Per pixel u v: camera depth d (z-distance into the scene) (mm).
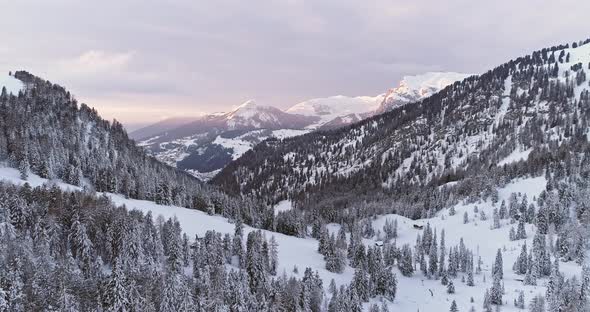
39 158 189875
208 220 198125
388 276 160875
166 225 142125
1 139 192750
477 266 198000
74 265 102562
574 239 186000
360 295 150750
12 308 82688
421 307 155500
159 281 103625
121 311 90812
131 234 118375
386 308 135250
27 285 87875
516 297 155625
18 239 103938
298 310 118312
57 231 112188
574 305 128750
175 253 123625
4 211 110812
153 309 95750
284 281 129375
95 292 94938
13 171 181125
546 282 164500
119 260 97625
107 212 128625
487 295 145500
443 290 173125
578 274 166750
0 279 84125
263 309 113500
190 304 98875
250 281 131500
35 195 126312
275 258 155500
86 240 110812
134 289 96125
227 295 110688
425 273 196375
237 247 154750
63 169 192125
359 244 194875
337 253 174625
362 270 156250
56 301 85375
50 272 93938
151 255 121000
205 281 112125
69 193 143375
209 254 131375
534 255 181125
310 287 130000
